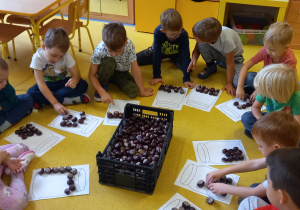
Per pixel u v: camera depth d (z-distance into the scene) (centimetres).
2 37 240
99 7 347
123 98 231
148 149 173
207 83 250
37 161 176
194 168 171
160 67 252
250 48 304
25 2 222
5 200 144
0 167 161
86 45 304
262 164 141
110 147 171
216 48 238
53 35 188
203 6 296
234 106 221
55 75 217
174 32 210
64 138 192
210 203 150
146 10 314
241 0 283
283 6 280
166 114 190
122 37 189
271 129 127
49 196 155
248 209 127
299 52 296
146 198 155
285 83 148
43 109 219
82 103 224
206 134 197
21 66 270
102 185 162
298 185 91
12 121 200
